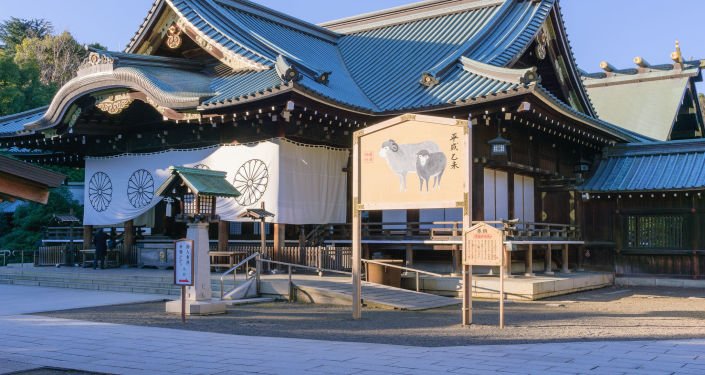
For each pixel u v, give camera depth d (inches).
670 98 1505.9
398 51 1047.6
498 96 741.9
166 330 449.1
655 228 944.3
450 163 493.4
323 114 772.6
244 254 789.2
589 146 1022.4
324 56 1064.2
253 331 451.2
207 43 890.1
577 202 982.4
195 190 535.8
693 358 331.3
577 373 294.4
